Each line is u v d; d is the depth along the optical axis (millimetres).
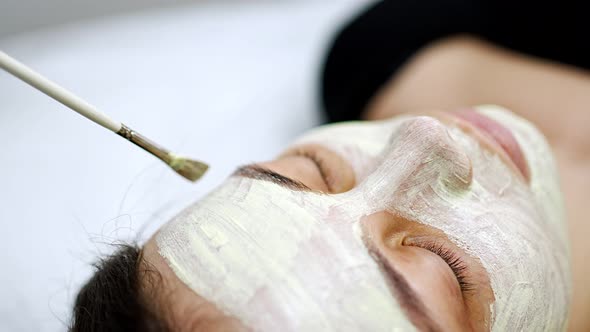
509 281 570
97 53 1343
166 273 542
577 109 1028
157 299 534
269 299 503
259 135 1192
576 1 1032
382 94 1123
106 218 972
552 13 1052
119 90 1241
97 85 1246
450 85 1099
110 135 1133
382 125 757
